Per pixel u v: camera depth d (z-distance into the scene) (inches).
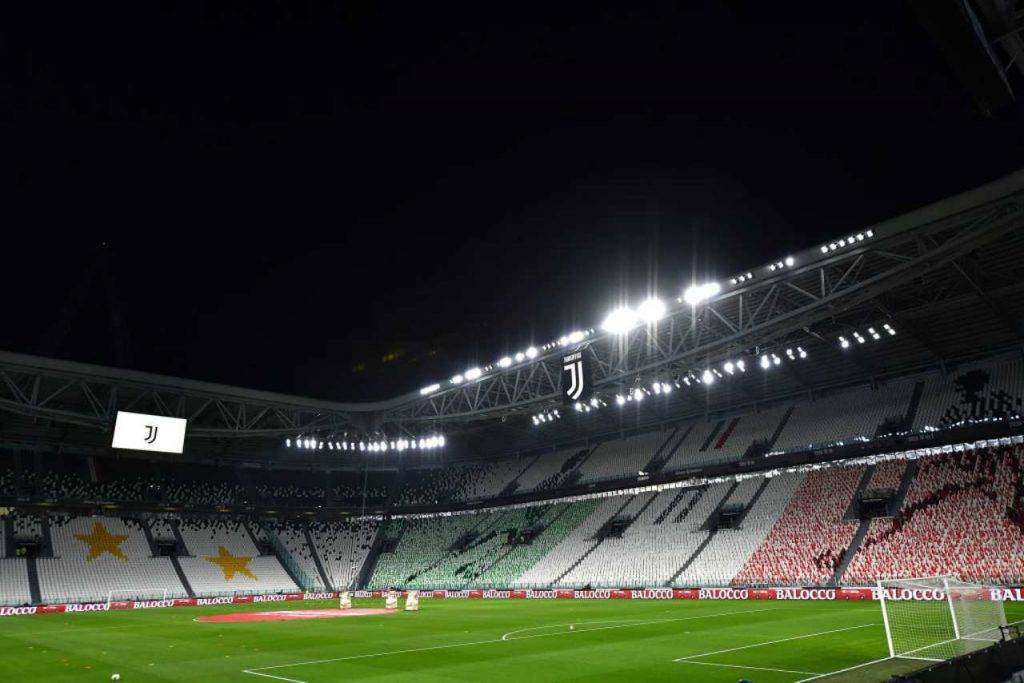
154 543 2513.5
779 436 2070.6
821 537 1761.8
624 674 683.4
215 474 2800.2
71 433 2426.2
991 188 1103.0
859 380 2069.4
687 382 2285.9
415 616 1491.1
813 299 1502.2
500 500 2650.1
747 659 748.6
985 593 909.2
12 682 721.6
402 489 3026.6
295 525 2891.2
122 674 756.0
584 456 2642.7
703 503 2169.0
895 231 1227.2
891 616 1109.1
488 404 2384.4
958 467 1684.3
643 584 1983.3
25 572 2153.1
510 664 768.3
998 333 1750.7
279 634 1153.4
